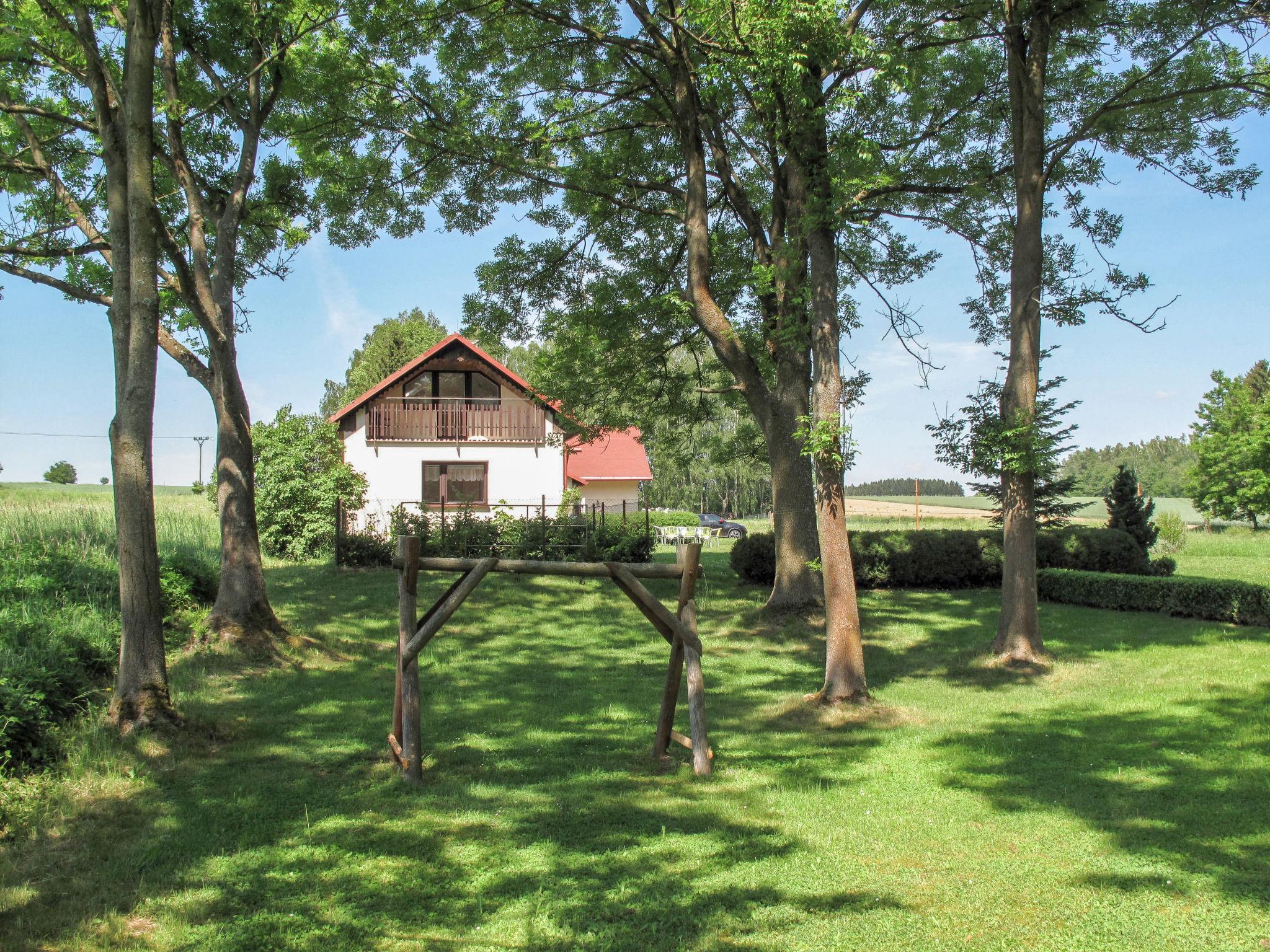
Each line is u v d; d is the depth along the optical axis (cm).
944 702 874
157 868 459
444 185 1406
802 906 412
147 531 716
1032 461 979
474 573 642
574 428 1673
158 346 737
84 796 566
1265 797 552
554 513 2611
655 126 1417
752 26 874
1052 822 523
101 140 741
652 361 1633
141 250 718
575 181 1449
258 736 730
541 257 1529
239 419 1084
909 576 1756
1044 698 873
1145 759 648
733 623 1330
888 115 1341
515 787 599
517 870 456
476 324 1526
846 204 917
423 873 452
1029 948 368
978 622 1367
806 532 1339
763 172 1441
